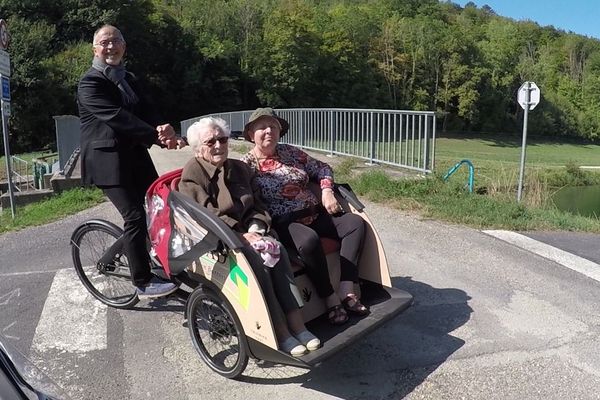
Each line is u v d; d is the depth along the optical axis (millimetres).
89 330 4230
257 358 3266
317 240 3566
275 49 62375
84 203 8961
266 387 3439
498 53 78375
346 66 67812
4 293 5035
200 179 3564
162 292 4059
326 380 3514
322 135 14125
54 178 10555
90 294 4941
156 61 57000
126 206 4039
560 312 4547
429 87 75062
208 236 3322
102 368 3670
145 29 56062
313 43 64688
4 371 1770
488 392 3369
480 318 4406
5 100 9297
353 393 3369
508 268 5617
